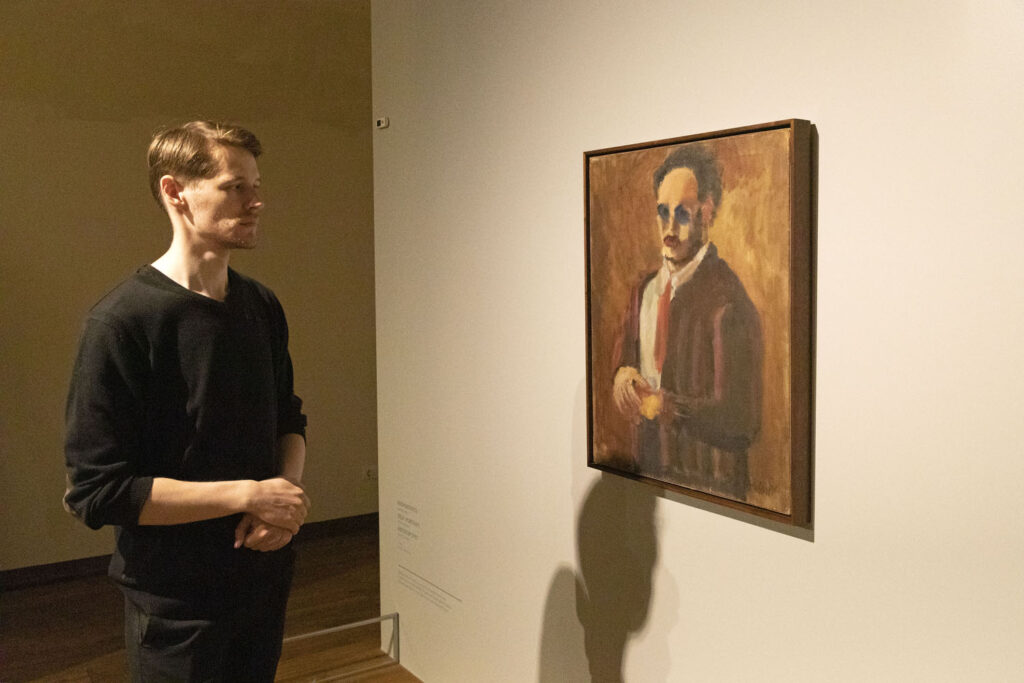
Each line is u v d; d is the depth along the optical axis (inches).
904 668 71.2
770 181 76.3
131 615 80.5
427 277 133.6
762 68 79.2
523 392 114.5
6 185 190.4
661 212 88.0
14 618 175.5
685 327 86.5
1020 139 61.1
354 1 227.8
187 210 78.8
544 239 108.7
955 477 66.6
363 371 237.0
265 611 85.3
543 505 112.3
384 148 142.6
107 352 74.6
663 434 90.6
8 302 191.8
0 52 188.1
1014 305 62.1
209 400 78.9
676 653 93.4
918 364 68.4
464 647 130.7
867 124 70.7
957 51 64.4
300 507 80.3
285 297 224.8
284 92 221.1
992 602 64.8
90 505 73.8
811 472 77.6
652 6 90.6
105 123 199.3
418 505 140.1
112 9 198.5
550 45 105.3
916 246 67.9
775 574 81.7
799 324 75.6
